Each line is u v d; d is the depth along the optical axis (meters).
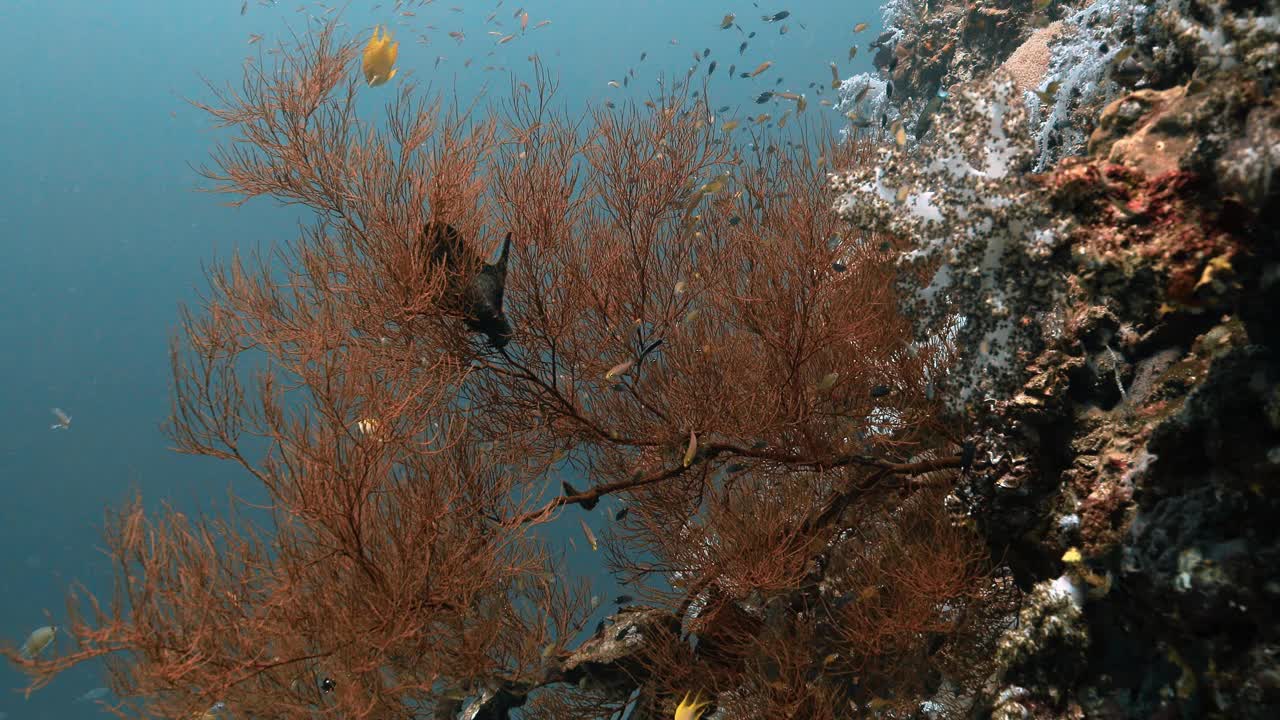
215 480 91.50
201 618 3.20
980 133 2.62
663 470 4.67
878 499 4.64
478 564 3.89
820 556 4.70
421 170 4.05
